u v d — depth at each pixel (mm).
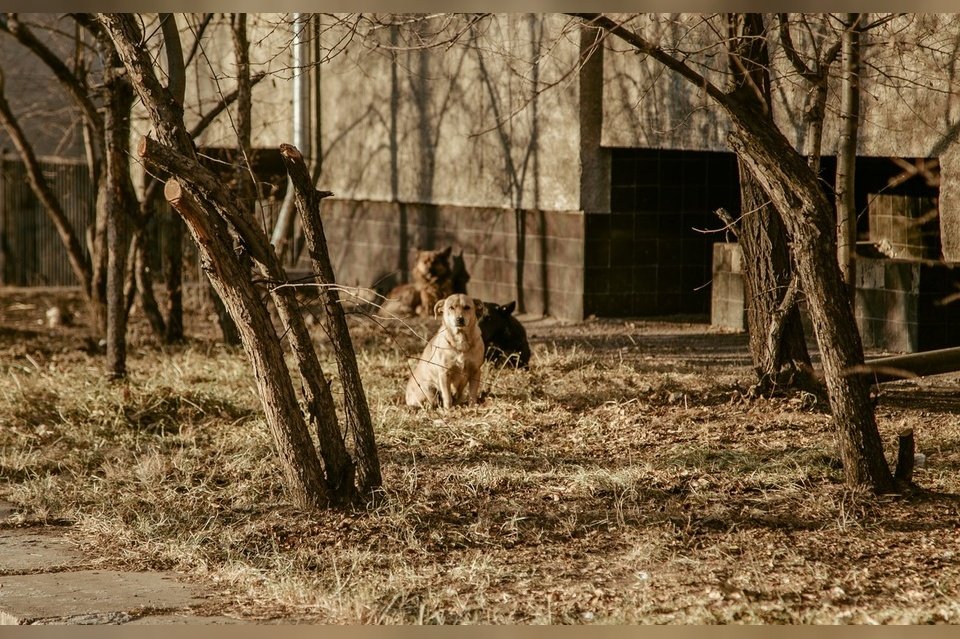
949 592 6453
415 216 22062
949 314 14086
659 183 18500
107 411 11914
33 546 8055
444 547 7547
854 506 7949
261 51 22562
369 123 22672
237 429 11141
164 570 7520
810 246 7805
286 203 20844
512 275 19844
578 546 7523
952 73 11312
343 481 8297
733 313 17078
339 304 8320
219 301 16906
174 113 8094
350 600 6547
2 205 29656
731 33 10031
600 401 11938
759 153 7750
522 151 19141
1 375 14070
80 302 24453
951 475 8734
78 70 18859
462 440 10422
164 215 18062
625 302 18562
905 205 16250
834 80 13266
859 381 8078
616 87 17562
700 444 9906
